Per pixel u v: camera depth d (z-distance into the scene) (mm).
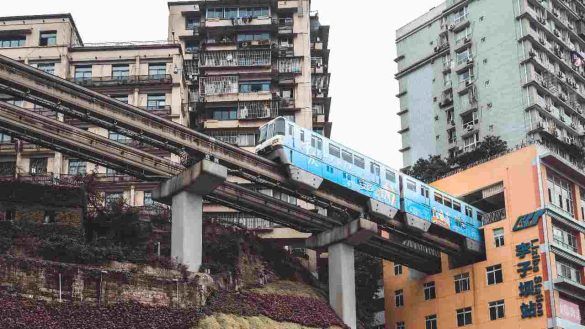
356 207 55469
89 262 43500
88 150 46719
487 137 76250
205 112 73938
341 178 54000
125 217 51062
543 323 55750
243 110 73250
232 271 50875
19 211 46875
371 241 58750
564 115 84312
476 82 84625
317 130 79375
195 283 44750
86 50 69688
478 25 86312
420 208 58750
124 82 68375
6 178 52375
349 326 54281
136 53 70000
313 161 52656
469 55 86312
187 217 47344
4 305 36938
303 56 77938
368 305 67000
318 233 57719
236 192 51500
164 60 69938
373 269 69250
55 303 38719
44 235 45750
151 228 52562
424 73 91312
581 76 88938
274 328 47312
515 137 79375
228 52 76375
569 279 57688
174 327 41969
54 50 68750
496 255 60750
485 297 60156
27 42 69188
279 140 51344
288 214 54281
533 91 79625
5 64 43188
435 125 88125
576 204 63094
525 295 57594
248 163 49969
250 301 48750
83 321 39031
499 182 62844
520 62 81312
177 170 50031
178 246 46969
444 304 62938
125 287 41531
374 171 56688
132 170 48812
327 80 84750
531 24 83438
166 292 43094
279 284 55094
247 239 56688
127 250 45500
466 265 62625
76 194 48469
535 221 58812
